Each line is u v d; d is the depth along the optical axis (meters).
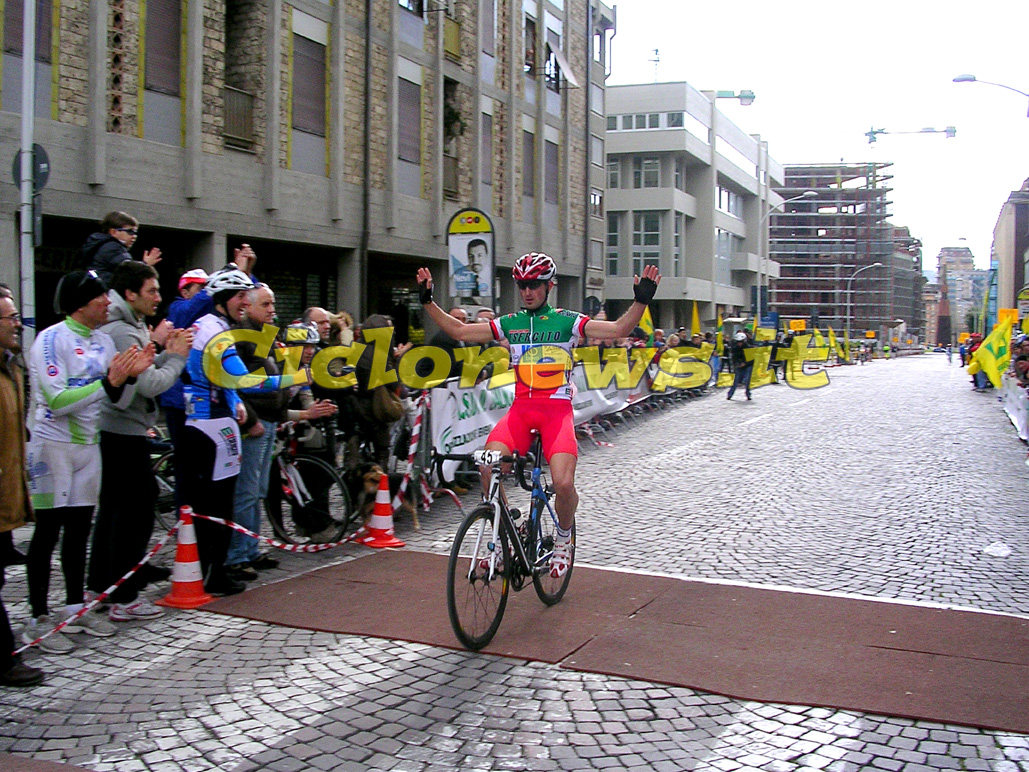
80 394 4.49
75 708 3.90
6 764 3.38
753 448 12.62
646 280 4.56
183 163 14.70
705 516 7.96
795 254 130.00
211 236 15.38
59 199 12.73
